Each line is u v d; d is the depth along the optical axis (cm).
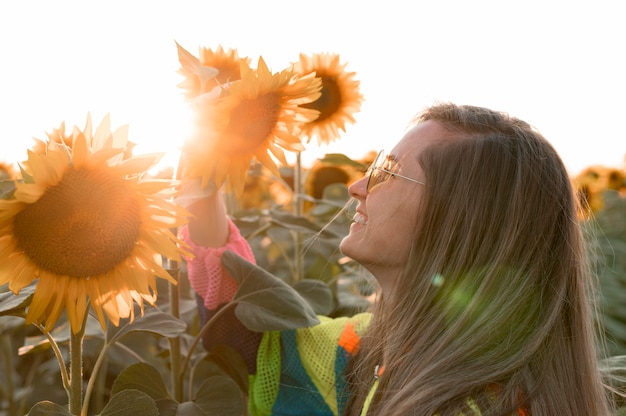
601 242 641
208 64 201
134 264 136
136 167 127
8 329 290
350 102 276
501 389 139
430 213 154
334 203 314
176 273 184
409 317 154
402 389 142
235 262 188
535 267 149
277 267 354
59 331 209
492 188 151
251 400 202
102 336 198
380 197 162
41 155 120
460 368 141
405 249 161
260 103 160
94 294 135
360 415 175
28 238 126
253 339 198
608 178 922
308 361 194
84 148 122
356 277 290
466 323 146
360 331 197
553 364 146
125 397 145
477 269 149
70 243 128
